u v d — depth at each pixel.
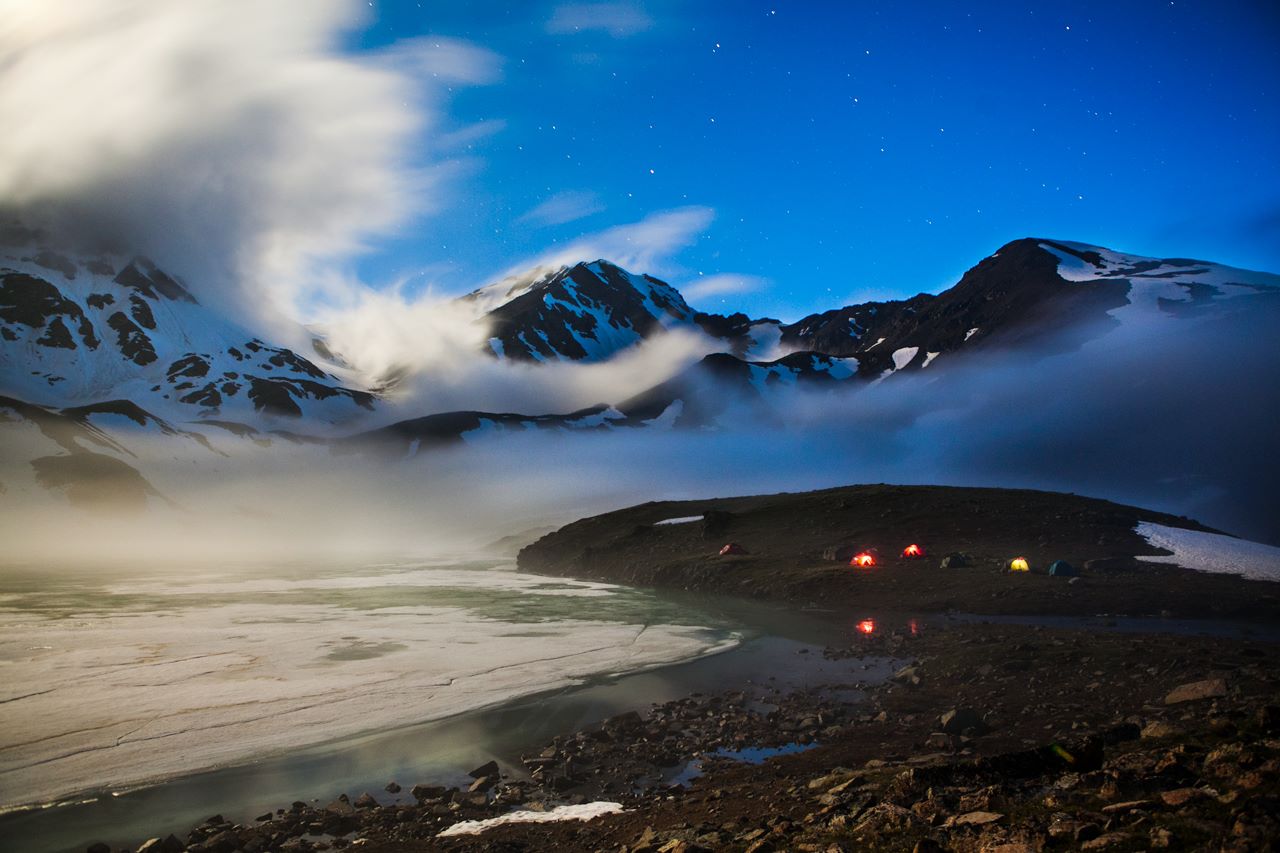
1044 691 22.05
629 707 24.41
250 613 52.03
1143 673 22.97
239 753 19.92
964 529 66.12
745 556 69.25
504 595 64.56
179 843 13.90
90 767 18.83
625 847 11.88
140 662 32.47
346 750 20.16
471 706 24.73
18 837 14.86
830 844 9.45
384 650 35.62
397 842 13.52
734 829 11.59
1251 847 6.76
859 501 79.94
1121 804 8.64
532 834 13.54
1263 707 11.02
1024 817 8.99
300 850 13.48
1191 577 46.47
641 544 86.69
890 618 43.38
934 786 10.79
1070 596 43.31
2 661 32.72
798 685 26.70
